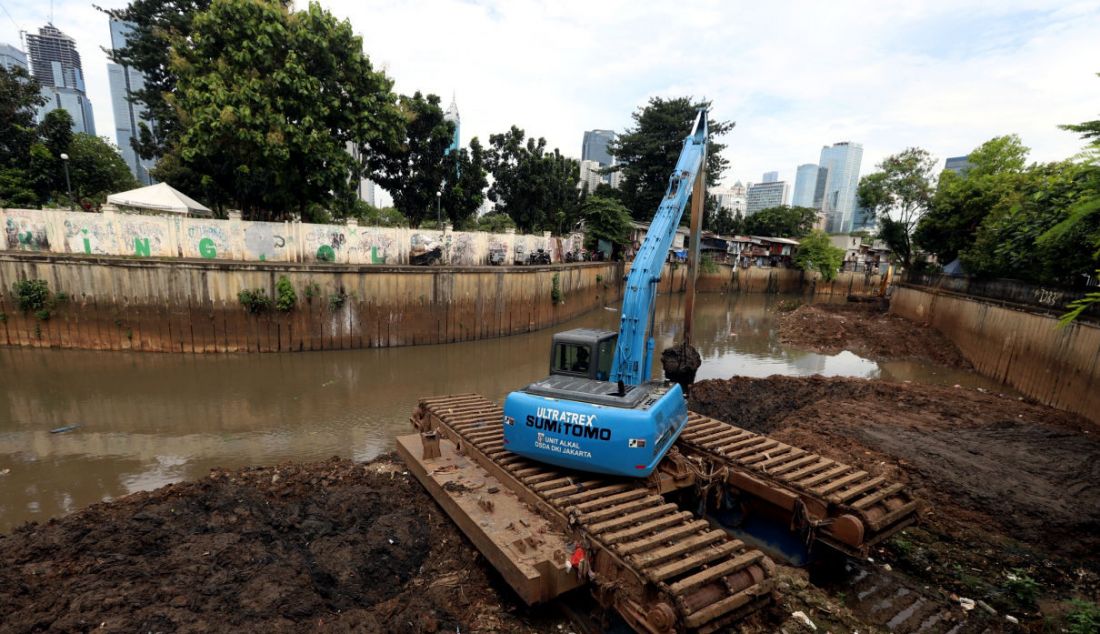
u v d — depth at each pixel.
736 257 62.97
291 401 15.22
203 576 6.08
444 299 24.02
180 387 16.25
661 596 4.52
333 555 6.71
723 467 7.43
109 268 19.48
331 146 22.67
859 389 15.98
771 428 13.05
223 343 20.25
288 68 20.56
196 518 7.67
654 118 54.25
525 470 6.88
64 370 17.47
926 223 32.06
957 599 6.38
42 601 5.45
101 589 5.68
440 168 32.62
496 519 6.06
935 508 8.61
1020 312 18.33
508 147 39.75
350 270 21.66
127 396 15.26
